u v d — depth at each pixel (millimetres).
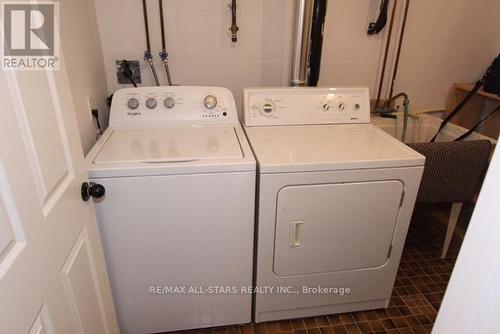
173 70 2041
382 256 1615
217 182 1337
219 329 1674
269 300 1624
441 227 2443
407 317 1748
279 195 1391
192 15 1935
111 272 1431
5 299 655
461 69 2381
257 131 1694
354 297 1703
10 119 707
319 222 1474
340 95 1836
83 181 1098
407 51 2262
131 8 1868
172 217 1364
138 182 1286
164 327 1600
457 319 608
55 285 873
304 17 1835
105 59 1943
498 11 2246
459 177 1781
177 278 1487
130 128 1669
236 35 2010
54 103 923
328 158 1402
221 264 1492
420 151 1676
